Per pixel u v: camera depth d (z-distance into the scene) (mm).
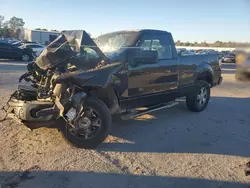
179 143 4551
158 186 3193
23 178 3268
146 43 5125
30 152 3979
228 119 6145
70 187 3121
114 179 3324
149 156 4004
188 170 3602
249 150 4352
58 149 4117
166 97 5617
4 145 4180
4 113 5688
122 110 4754
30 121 3869
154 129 5223
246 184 3295
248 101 8320
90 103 4062
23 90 4484
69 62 4375
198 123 5727
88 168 3568
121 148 4258
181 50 6695
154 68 5137
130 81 4715
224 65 23000
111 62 4445
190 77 6176
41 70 4664
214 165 3773
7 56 18609
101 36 5652
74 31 4551
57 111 3785
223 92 9922
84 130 4098
